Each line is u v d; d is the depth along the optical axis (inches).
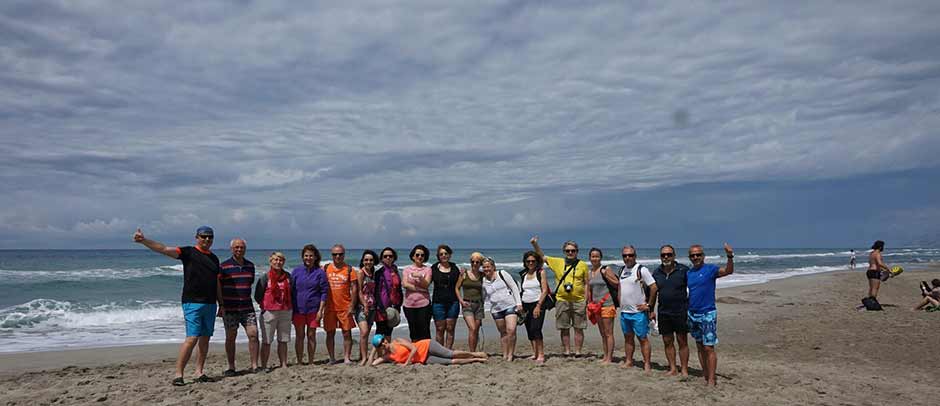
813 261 2448.3
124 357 388.5
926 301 577.3
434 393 257.3
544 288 335.0
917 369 327.6
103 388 274.1
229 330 295.9
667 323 283.4
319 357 370.3
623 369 302.8
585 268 339.6
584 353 370.0
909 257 2898.6
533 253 341.1
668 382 274.5
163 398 251.6
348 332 327.6
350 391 260.4
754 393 261.0
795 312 597.6
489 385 271.1
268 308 307.9
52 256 2869.1
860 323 503.8
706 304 269.0
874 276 590.6
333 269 327.3
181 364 273.6
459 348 421.7
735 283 1102.4
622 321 306.2
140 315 607.2
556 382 275.6
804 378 296.2
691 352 374.3
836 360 355.6
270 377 285.7
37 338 479.8
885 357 363.3
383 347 321.4
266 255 3193.9
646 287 299.0
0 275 1167.0
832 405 246.1
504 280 336.5
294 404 242.1
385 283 327.6
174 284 999.6
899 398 261.7
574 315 342.0
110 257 2647.6
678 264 285.1
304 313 316.5
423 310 329.7
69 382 291.1
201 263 275.9
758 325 513.7
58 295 814.5
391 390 262.4
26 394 266.5
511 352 333.7
